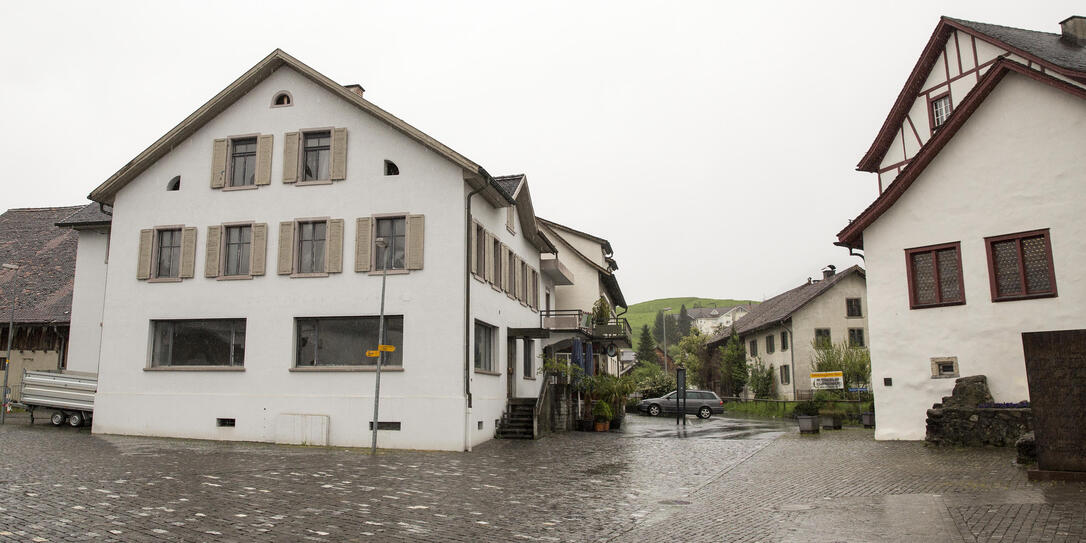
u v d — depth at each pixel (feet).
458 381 65.51
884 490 37.99
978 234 61.16
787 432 84.17
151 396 71.51
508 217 85.97
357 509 34.14
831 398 106.73
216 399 70.03
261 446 64.64
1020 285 58.85
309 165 72.90
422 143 68.95
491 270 77.25
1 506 32.27
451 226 68.08
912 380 63.72
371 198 70.08
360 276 69.05
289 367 68.95
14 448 55.57
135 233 74.90
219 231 72.79
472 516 33.09
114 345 73.26
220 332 72.08
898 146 81.97
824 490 39.04
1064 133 57.57
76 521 29.68
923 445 59.31
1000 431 55.06
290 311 69.92
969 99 61.62
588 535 29.37
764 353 167.22
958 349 61.36
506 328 82.79
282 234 71.26
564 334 98.48
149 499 34.96
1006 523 28.19
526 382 90.84
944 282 63.00
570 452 61.77
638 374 209.26
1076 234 56.34
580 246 137.18
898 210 65.92
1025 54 65.82
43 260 105.50
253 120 73.92
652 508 35.35
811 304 146.92
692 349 230.27
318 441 66.59
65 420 78.28
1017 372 58.08
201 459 52.13
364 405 66.85
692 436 79.00
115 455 52.90
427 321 66.95
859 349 124.67
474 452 62.28
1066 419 38.70
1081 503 31.42
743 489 40.75
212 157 74.23
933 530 27.89
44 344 95.76
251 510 33.09
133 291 73.72
